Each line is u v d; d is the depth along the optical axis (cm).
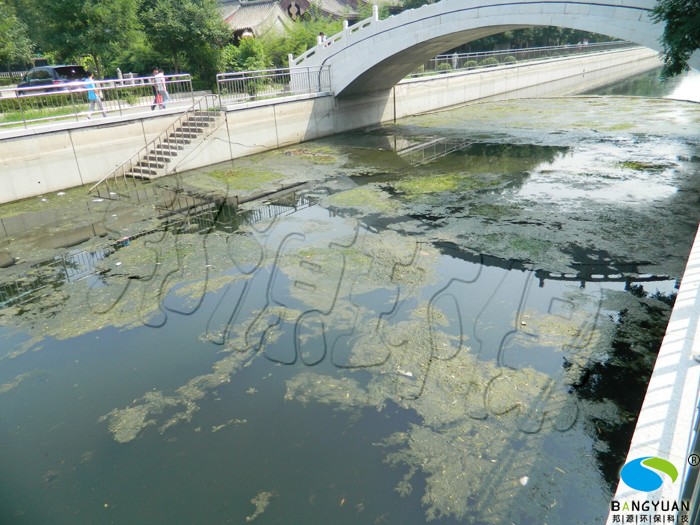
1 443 536
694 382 344
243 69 2900
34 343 721
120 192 1464
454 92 3152
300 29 3409
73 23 2248
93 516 446
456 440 505
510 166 1612
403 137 2234
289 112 2062
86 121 1480
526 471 465
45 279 925
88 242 1097
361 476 471
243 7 3897
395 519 427
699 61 1262
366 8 4409
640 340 654
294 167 1727
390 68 2283
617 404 543
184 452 511
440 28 1897
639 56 5844
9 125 1464
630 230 1012
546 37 5025
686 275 486
